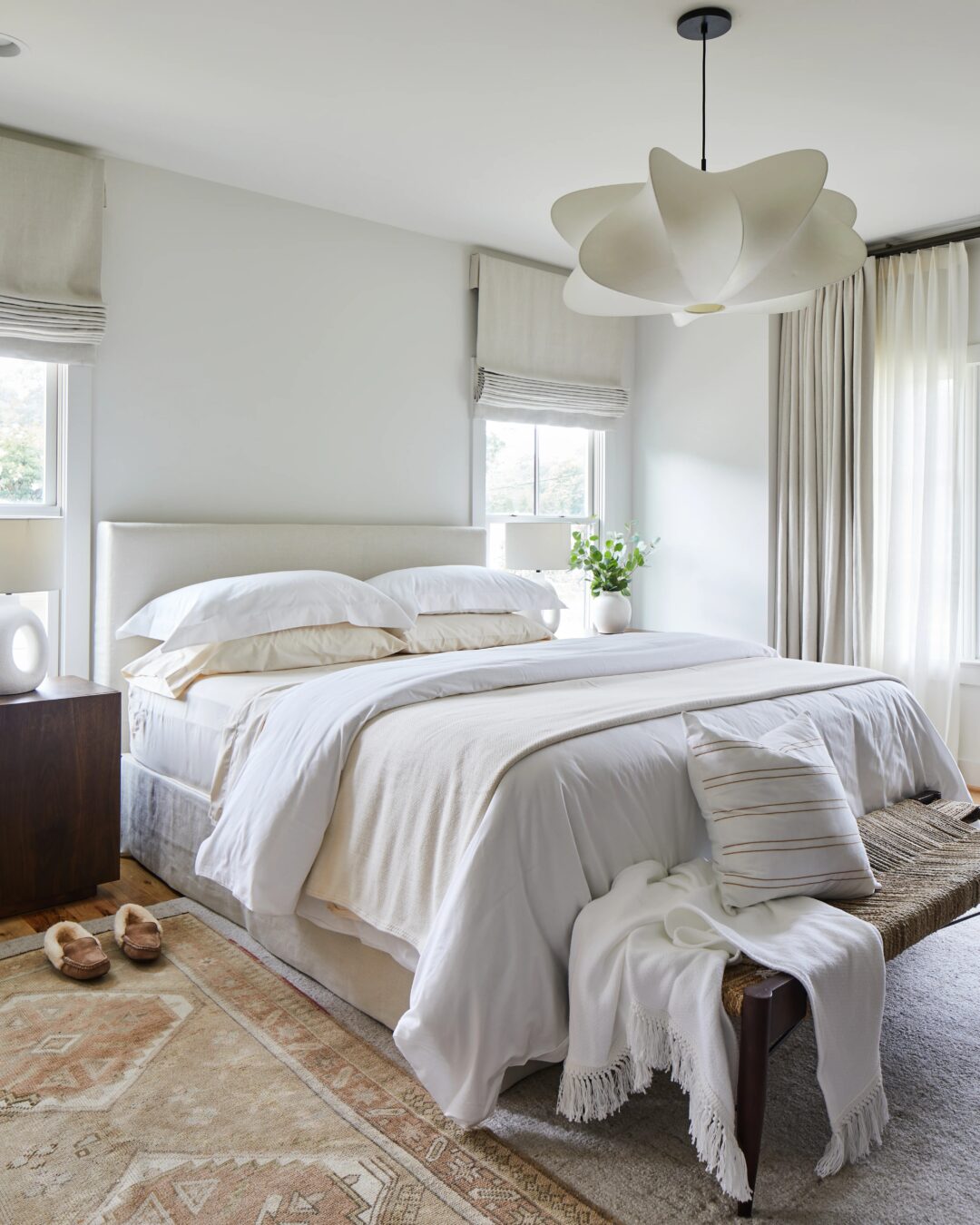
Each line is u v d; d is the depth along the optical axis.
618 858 1.96
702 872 2.00
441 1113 1.84
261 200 3.87
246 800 2.34
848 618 4.56
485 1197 1.60
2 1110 1.83
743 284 2.31
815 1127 1.84
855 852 2.03
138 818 3.22
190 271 3.68
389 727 2.18
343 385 4.15
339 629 3.24
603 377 5.18
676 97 3.03
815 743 2.21
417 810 2.00
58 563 2.93
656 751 2.11
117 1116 1.81
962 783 3.02
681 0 2.47
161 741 3.09
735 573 4.98
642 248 2.19
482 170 3.63
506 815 1.81
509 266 4.69
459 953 1.72
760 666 3.14
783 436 4.77
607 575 4.82
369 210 4.07
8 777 2.72
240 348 3.82
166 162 3.55
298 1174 1.65
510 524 4.41
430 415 4.48
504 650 3.13
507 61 2.80
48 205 3.27
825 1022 1.66
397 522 4.38
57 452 3.41
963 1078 2.03
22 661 3.32
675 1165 1.71
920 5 2.50
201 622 2.94
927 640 4.41
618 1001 1.72
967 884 2.15
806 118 3.18
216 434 3.77
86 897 2.93
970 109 3.12
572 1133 1.79
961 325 4.29
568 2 2.48
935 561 4.43
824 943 1.76
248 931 2.64
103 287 3.46
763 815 1.96
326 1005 2.26
